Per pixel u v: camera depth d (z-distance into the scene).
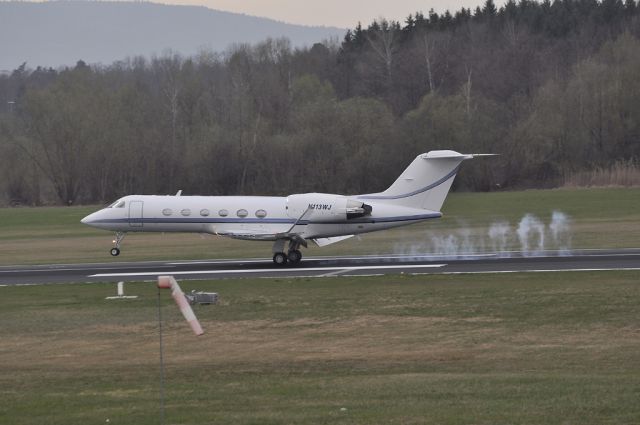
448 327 112.62
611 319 114.00
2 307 137.12
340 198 177.88
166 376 88.12
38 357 101.75
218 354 100.50
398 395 75.19
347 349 101.44
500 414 67.62
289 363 94.19
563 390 75.19
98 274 175.38
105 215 187.38
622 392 73.81
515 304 126.25
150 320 122.19
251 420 67.69
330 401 73.56
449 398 73.44
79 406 74.81
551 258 181.25
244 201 181.75
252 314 124.81
